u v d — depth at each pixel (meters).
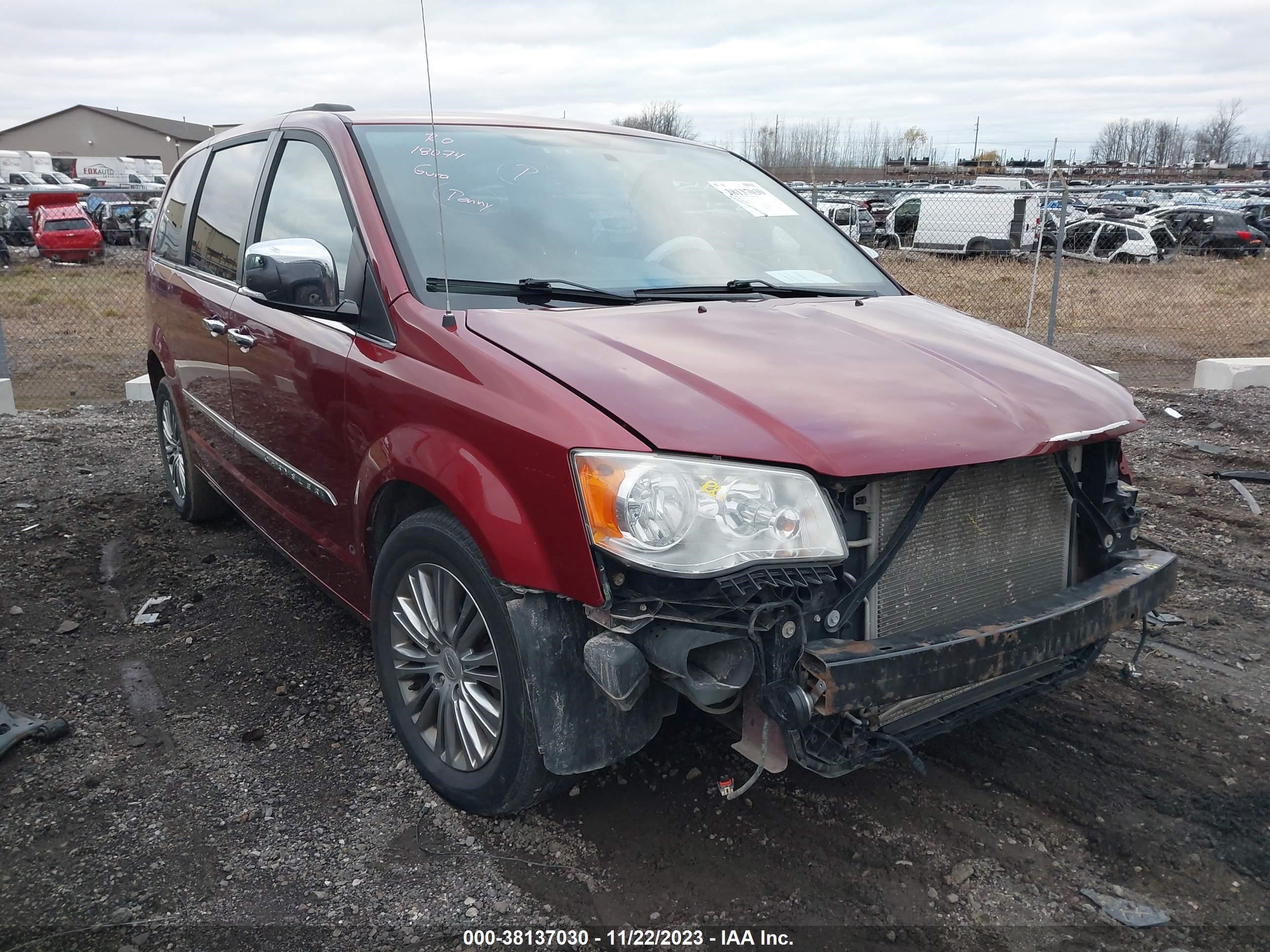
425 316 2.78
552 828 2.71
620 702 2.21
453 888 2.49
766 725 2.30
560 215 3.34
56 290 19.78
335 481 3.16
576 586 2.27
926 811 2.80
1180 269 21.09
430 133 3.49
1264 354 12.63
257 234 3.79
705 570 2.15
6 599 4.15
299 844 2.65
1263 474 5.76
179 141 77.94
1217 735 3.22
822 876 2.53
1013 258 22.17
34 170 52.22
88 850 2.61
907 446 2.32
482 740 2.65
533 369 2.48
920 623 2.50
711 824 2.73
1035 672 2.78
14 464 6.18
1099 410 2.74
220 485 4.43
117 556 4.74
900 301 3.56
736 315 3.00
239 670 3.62
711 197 3.83
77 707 3.34
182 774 2.97
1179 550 4.91
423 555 2.73
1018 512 2.67
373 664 3.67
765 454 2.22
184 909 2.40
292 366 3.32
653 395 2.35
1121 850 2.65
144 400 8.85
